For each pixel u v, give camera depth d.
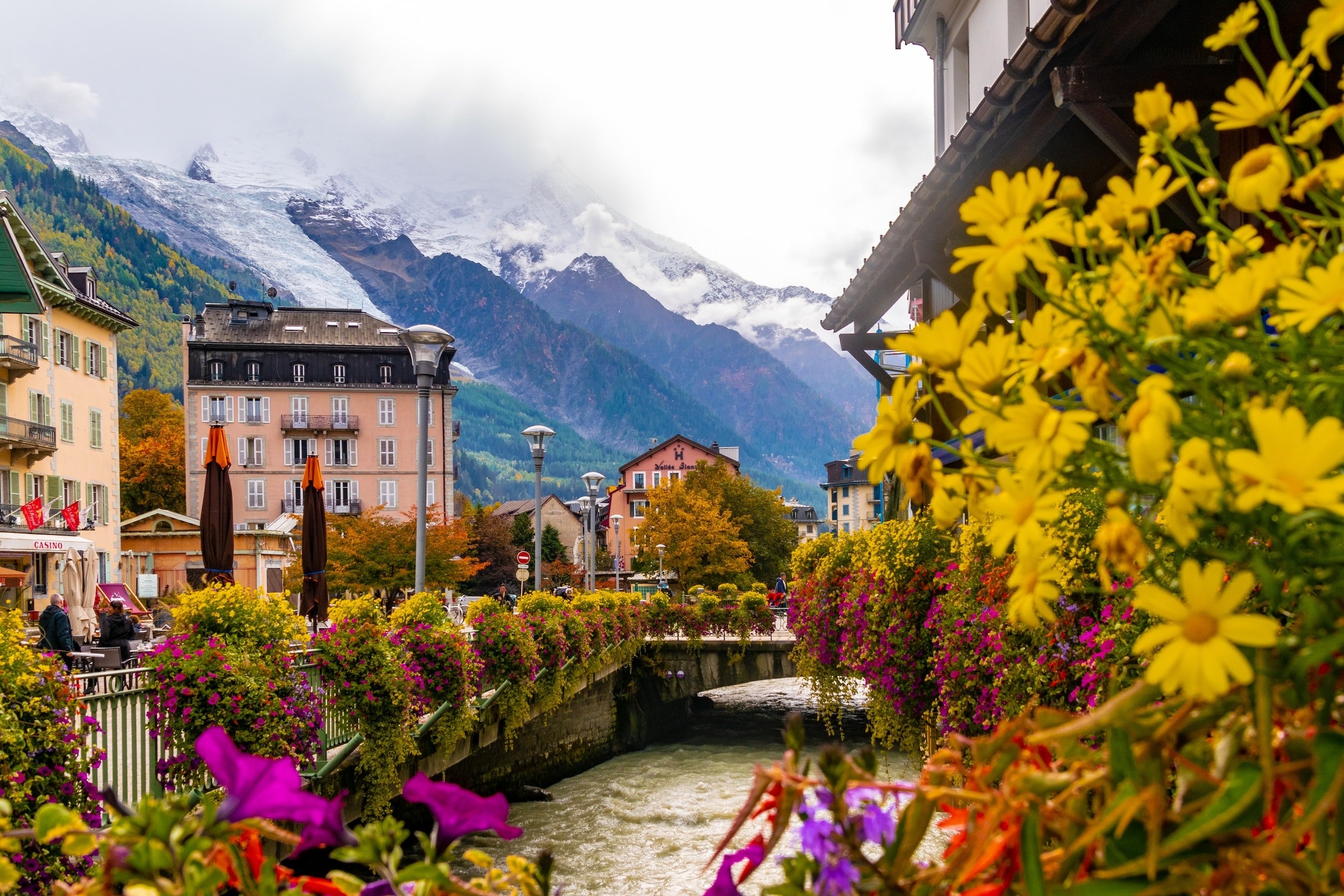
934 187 8.23
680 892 11.22
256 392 69.00
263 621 7.75
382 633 9.95
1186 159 1.01
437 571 46.97
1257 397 0.86
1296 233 0.98
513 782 16.41
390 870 0.91
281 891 0.92
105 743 6.75
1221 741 0.81
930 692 8.41
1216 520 0.84
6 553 29.27
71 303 37.41
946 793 0.86
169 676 7.22
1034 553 0.85
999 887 0.87
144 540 49.16
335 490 69.19
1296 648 0.80
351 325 72.38
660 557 56.16
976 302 0.95
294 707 7.78
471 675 12.19
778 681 36.06
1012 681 5.39
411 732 10.70
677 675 25.98
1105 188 8.03
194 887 0.82
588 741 20.92
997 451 0.92
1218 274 0.96
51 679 5.33
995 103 6.61
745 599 26.81
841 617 10.38
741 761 21.03
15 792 4.82
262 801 0.86
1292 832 0.74
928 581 8.48
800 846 0.88
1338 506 0.65
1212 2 5.59
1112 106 5.86
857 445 0.96
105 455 40.47
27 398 34.59
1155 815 0.78
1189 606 0.71
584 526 86.56
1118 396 0.92
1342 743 0.77
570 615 18.72
